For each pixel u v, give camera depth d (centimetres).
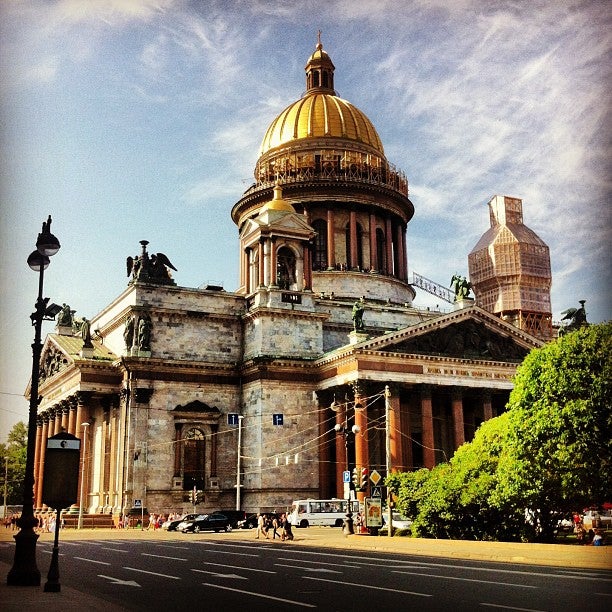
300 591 2730
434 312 11169
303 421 9275
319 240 11706
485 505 5559
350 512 6631
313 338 9725
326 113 12244
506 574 3359
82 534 7619
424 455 8738
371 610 2234
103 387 9525
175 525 8188
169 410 9094
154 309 9306
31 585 3072
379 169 12038
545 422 5141
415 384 8875
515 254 14088
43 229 3481
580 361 5178
